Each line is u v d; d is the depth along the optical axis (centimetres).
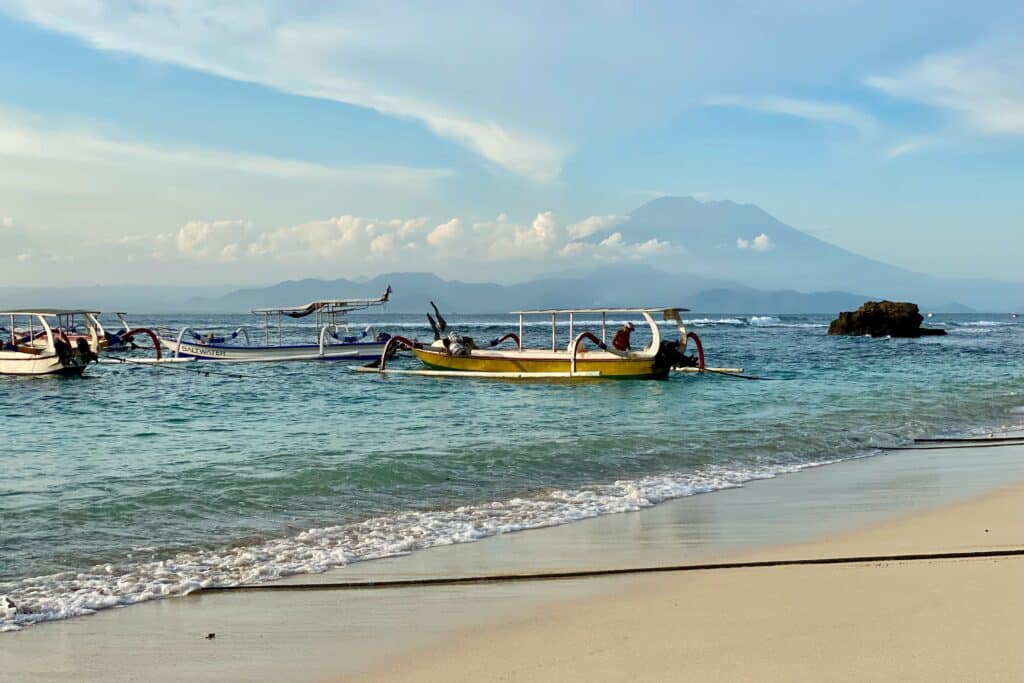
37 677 480
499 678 456
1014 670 436
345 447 1458
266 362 3959
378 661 494
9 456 1388
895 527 832
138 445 1520
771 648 481
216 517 933
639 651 487
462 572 696
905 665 446
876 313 7719
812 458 1350
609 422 1814
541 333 7600
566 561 727
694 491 1073
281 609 604
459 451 1388
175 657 509
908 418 1847
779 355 4562
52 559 761
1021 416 1891
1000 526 818
